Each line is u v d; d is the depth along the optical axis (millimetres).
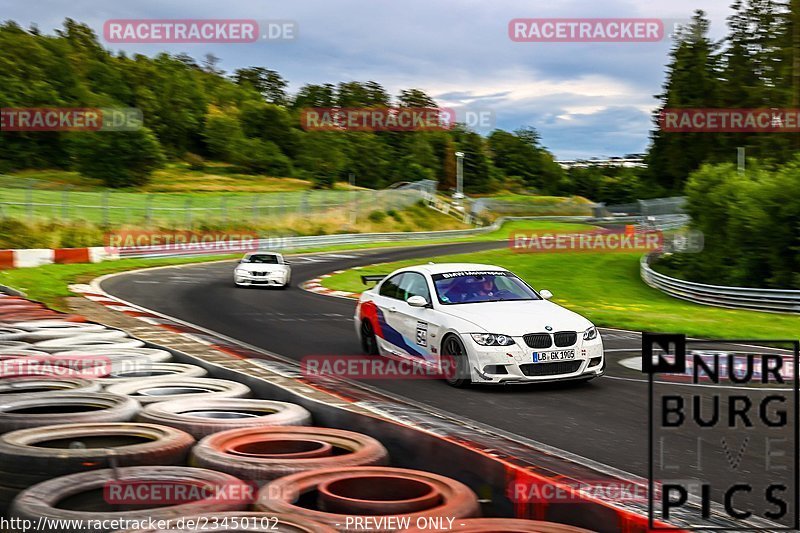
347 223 62031
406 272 9898
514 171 137125
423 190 78500
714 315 19031
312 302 18078
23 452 3836
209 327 12688
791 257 26078
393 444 4668
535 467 3871
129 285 21375
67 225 36656
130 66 118062
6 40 96188
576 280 29688
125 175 74312
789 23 67750
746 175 30016
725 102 76250
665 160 86750
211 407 5328
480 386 8359
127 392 5793
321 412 5324
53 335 8383
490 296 9164
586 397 7797
